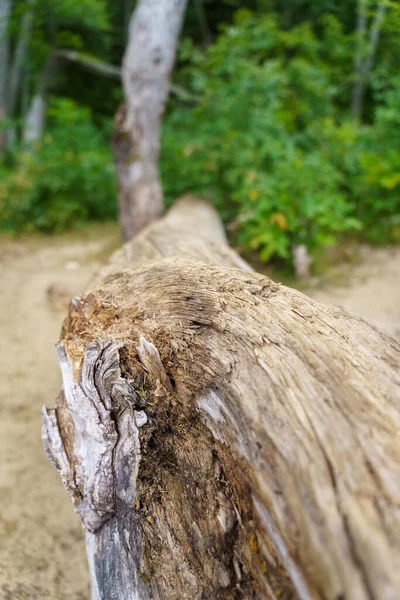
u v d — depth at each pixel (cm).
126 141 474
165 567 117
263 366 105
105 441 127
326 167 447
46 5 916
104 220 677
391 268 435
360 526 70
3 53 910
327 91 604
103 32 1138
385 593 63
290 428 88
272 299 135
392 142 507
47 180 625
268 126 493
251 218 413
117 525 133
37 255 549
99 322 156
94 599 142
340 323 120
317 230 417
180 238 294
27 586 168
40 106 989
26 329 369
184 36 1230
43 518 202
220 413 109
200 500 113
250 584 98
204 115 525
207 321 131
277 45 675
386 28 592
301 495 78
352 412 88
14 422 263
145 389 129
